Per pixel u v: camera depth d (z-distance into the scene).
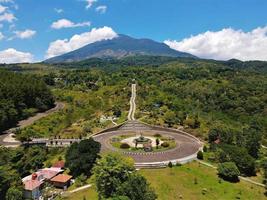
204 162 105.94
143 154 112.56
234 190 87.50
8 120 174.62
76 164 96.56
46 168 104.44
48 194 85.94
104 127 158.75
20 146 135.88
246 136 136.50
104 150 117.75
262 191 89.50
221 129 134.75
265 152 134.75
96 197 80.50
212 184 89.69
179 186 86.69
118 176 73.75
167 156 110.19
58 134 153.25
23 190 85.88
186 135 143.50
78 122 174.25
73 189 88.06
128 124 163.38
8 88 193.75
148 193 66.19
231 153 106.44
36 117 195.50
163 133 147.38
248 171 103.12
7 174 84.81
